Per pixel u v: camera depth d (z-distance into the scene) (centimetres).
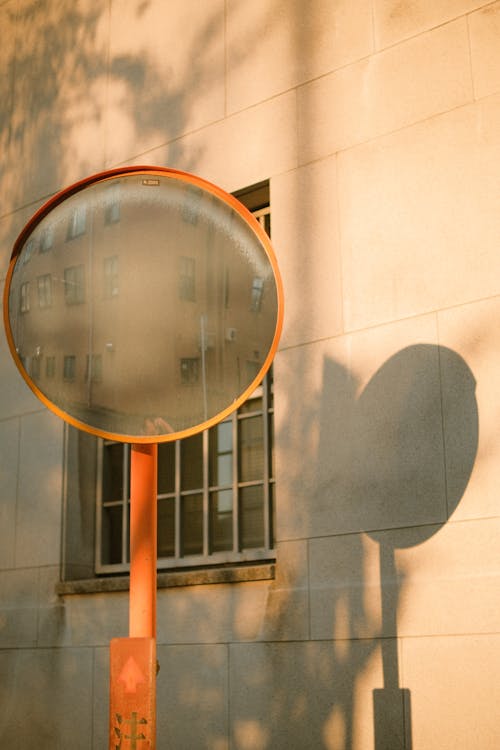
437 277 532
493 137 525
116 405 361
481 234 519
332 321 576
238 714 566
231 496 654
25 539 734
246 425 657
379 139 576
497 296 505
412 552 509
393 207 561
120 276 371
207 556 645
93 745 638
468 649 477
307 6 635
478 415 499
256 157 642
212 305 364
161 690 607
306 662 541
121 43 761
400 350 539
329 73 612
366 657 514
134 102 739
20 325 375
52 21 830
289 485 575
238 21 676
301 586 554
